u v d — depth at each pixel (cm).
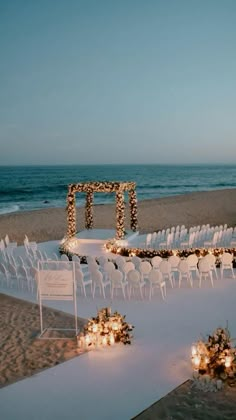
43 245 1919
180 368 677
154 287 1157
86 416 558
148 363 697
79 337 793
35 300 1095
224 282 1203
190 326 864
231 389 616
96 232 2064
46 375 668
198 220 3341
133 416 556
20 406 584
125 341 771
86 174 13512
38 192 6856
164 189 7794
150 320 905
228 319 902
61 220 3092
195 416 554
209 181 10056
